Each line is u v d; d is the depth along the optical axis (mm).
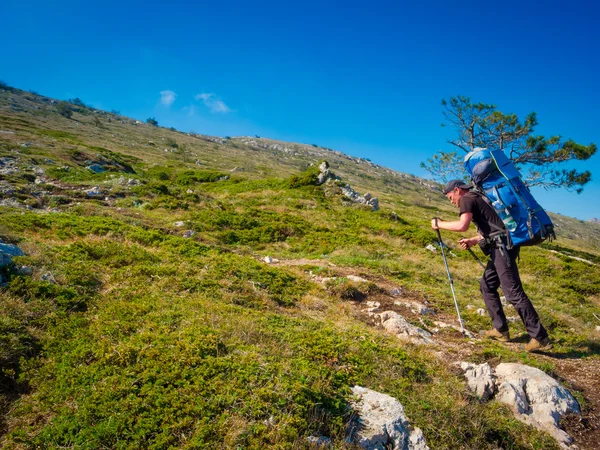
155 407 4020
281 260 12656
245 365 4664
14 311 5582
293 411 4051
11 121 60594
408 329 7035
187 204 19828
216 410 3977
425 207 64062
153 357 4738
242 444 3623
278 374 4555
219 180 37250
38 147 33594
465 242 6797
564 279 16328
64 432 3807
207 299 6988
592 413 5188
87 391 4281
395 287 10055
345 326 6828
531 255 20219
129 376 4457
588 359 6613
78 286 6750
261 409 3982
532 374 5484
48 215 12141
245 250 13812
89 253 8570
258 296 7742
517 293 6191
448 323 8031
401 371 5266
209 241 14102
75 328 5574
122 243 9977
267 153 167875
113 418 3867
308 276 10250
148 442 3664
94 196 19984
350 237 17484
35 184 20234
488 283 6887
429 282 11875
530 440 4590
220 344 5141
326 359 5168
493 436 4555
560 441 4672
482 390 5242
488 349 6336
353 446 3934
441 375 5402
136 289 7055
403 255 15781
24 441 3756
